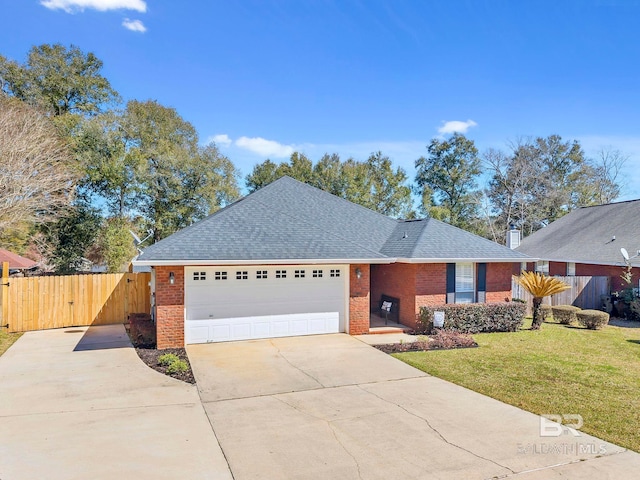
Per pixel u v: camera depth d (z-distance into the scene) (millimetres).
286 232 14609
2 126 22281
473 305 15055
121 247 28156
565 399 8281
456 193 48406
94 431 6707
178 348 12188
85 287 16078
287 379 9539
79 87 33656
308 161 47656
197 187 32750
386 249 16516
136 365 10547
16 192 21891
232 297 13125
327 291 14273
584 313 16172
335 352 11922
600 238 23234
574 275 23141
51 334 14453
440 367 10523
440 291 15312
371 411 7637
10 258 20938
